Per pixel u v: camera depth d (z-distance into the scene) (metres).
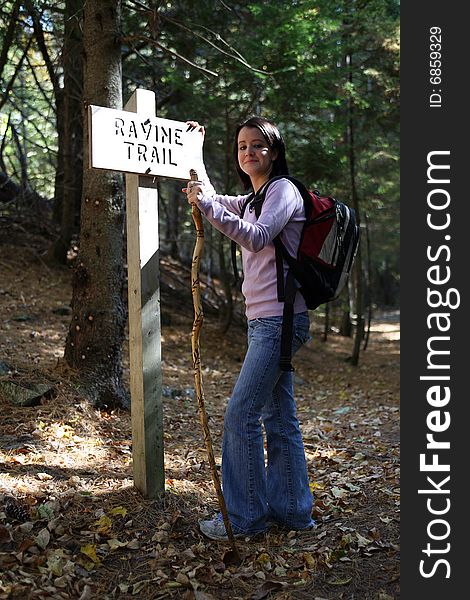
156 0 5.57
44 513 2.91
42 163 12.63
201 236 2.86
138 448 3.21
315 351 12.18
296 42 7.55
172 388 6.46
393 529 3.10
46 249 10.29
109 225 4.84
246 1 8.27
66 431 4.20
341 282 2.88
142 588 2.48
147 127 3.10
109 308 4.89
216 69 8.12
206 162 11.05
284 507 2.99
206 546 2.81
